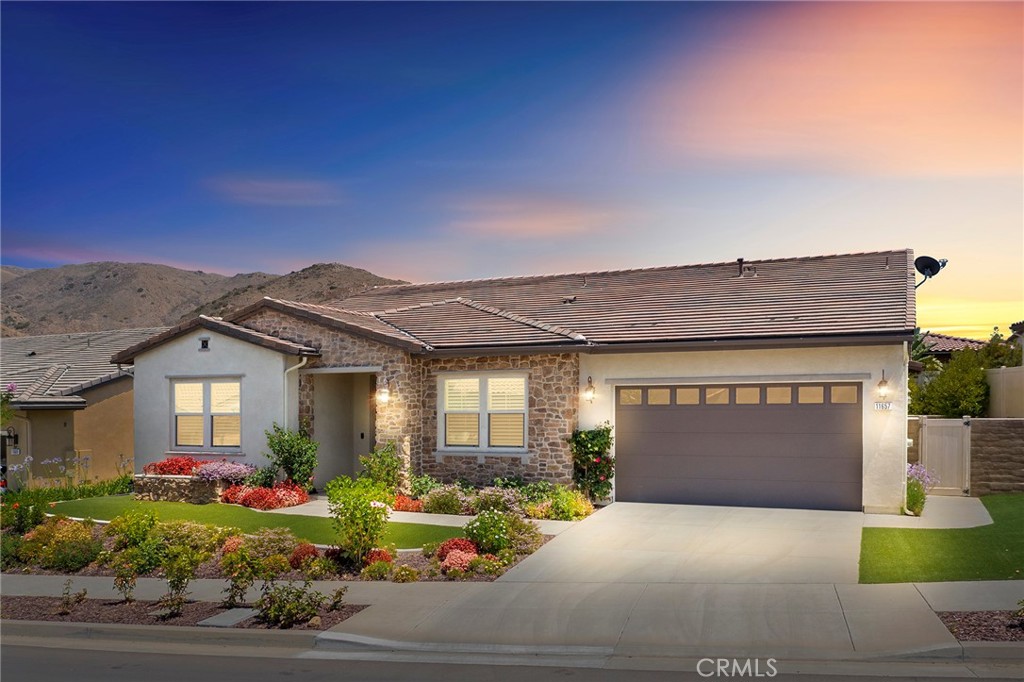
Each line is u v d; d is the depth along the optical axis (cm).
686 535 1477
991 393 2658
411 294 2705
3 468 2233
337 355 2039
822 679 791
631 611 1027
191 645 995
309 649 959
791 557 1283
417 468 2008
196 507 1833
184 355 2139
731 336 1769
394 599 1120
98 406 2477
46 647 1000
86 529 1557
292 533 1545
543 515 1689
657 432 1864
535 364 1928
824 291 1984
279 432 1972
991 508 1741
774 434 1770
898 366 1675
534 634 955
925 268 1947
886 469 1677
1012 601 1002
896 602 1015
